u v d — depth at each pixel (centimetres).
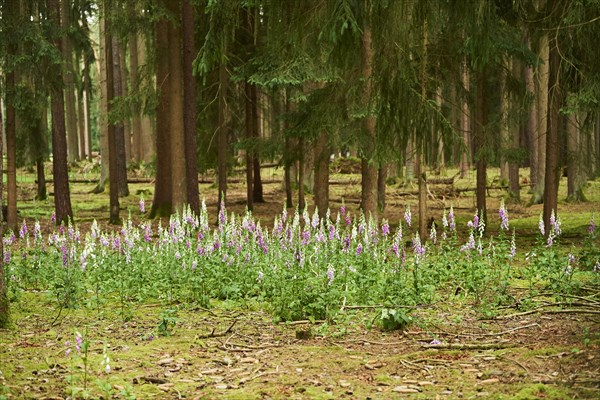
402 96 1279
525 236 1736
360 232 1115
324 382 597
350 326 808
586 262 1056
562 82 1598
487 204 2706
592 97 1467
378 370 629
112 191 2106
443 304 916
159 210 2238
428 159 1445
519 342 698
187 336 780
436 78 1597
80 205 2709
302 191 2242
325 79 1550
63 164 2031
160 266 1050
